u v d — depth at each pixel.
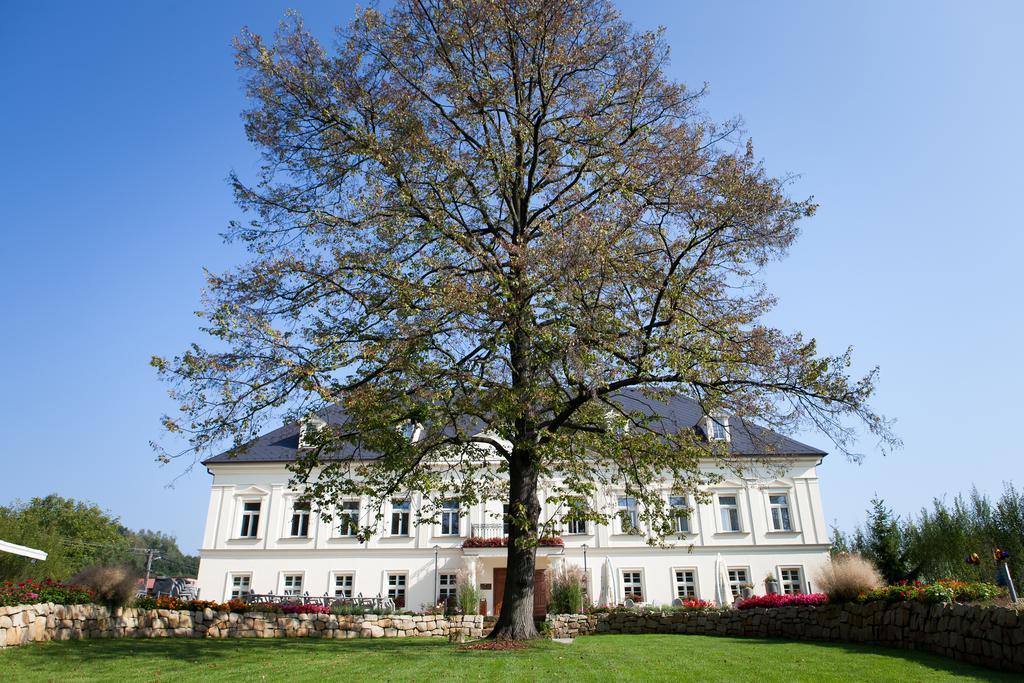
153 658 12.20
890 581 30.14
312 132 15.38
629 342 13.12
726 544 31.20
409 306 13.09
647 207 14.52
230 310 13.05
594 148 15.64
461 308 12.67
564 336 12.50
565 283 12.57
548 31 15.48
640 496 15.71
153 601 17.14
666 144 15.08
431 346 13.68
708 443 16.16
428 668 10.69
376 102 15.09
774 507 31.86
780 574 30.73
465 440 15.04
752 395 13.55
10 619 12.73
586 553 31.23
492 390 13.14
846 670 10.98
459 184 15.86
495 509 32.25
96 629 14.95
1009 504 28.33
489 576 31.11
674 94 15.61
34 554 14.39
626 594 30.62
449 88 15.53
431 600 30.80
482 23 15.17
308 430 14.31
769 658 12.37
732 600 30.00
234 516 32.72
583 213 13.70
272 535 32.22
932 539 30.59
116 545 60.28
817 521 31.33
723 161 14.12
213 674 10.49
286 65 14.66
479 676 10.05
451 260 14.76
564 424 15.30
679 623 20.66
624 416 15.12
